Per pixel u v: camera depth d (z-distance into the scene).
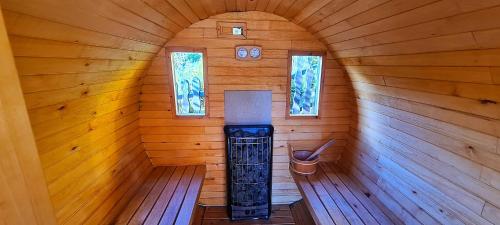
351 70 2.22
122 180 2.01
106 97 1.75
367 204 1.99
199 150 2.64
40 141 1.13
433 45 1.16
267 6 2.07
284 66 2.46
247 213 2.67
